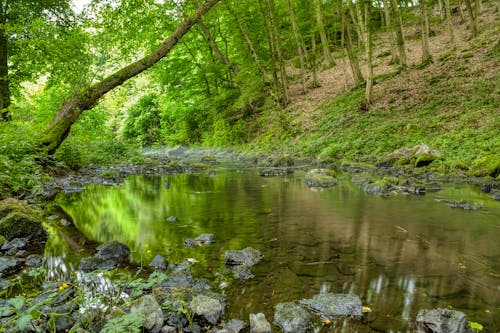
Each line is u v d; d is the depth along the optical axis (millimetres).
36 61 14539
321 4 24625
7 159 7855
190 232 5137
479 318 2623
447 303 2861
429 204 6785
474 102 14562
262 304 2877
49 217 6152
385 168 12273
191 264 3811
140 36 17562
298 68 33469
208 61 27672
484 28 25156
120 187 10242
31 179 7891
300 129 20703
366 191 8414
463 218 5676
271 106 26766
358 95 20766
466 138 12094
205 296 2783
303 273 3510
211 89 29938
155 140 38844
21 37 13875
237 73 25078
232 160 20516
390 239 4609
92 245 4594
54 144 10555
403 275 3426
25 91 18984
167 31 24156
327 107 21703
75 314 2656
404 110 16859
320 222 5562
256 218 5934
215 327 2535
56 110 16906
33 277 3529
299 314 2604
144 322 2438
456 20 32375
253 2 23000
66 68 13945
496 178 9031
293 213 6246
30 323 2422
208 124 30750
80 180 11680
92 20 13867
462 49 20438
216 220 5859
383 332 2447
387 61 26406
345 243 4473
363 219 5703
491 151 10547
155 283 3246
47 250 4414
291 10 24906
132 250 4328
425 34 20922
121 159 20031
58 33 13734
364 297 2977
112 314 2598
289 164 15305
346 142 16188
